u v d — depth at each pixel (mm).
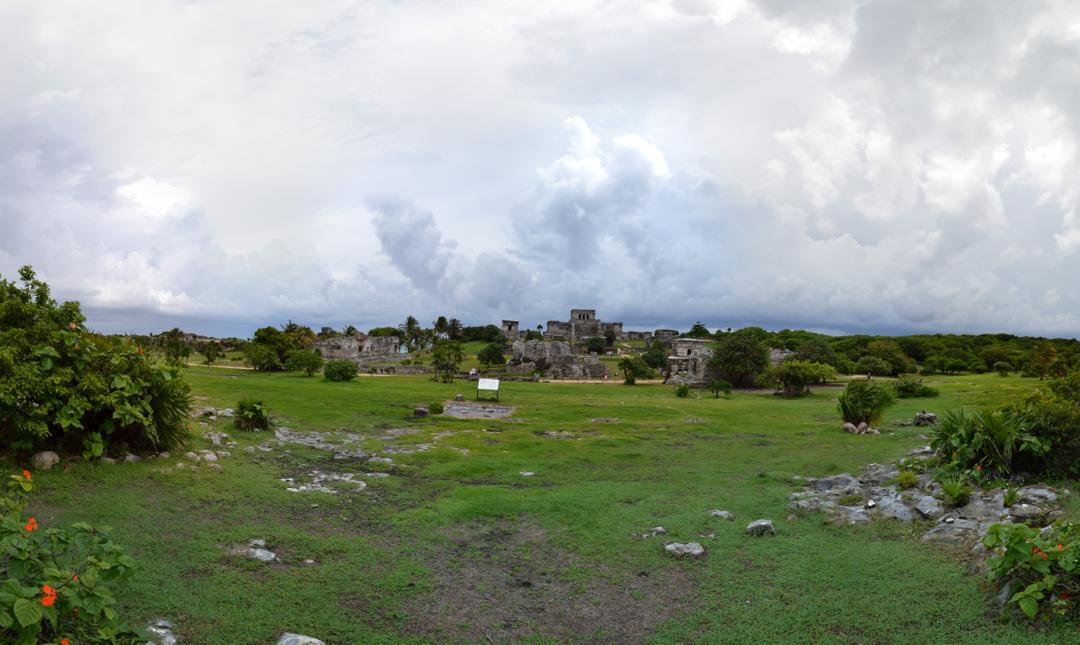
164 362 15406
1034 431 12727
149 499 11086
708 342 88500
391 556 9875
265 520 11078
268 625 7180
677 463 18812
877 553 9633
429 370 89875
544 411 37406
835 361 83000
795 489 14562
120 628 6031
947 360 83500
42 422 11508
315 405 32156
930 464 14453
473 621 7727
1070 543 7387
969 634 6906
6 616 5039
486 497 13805
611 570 9539
